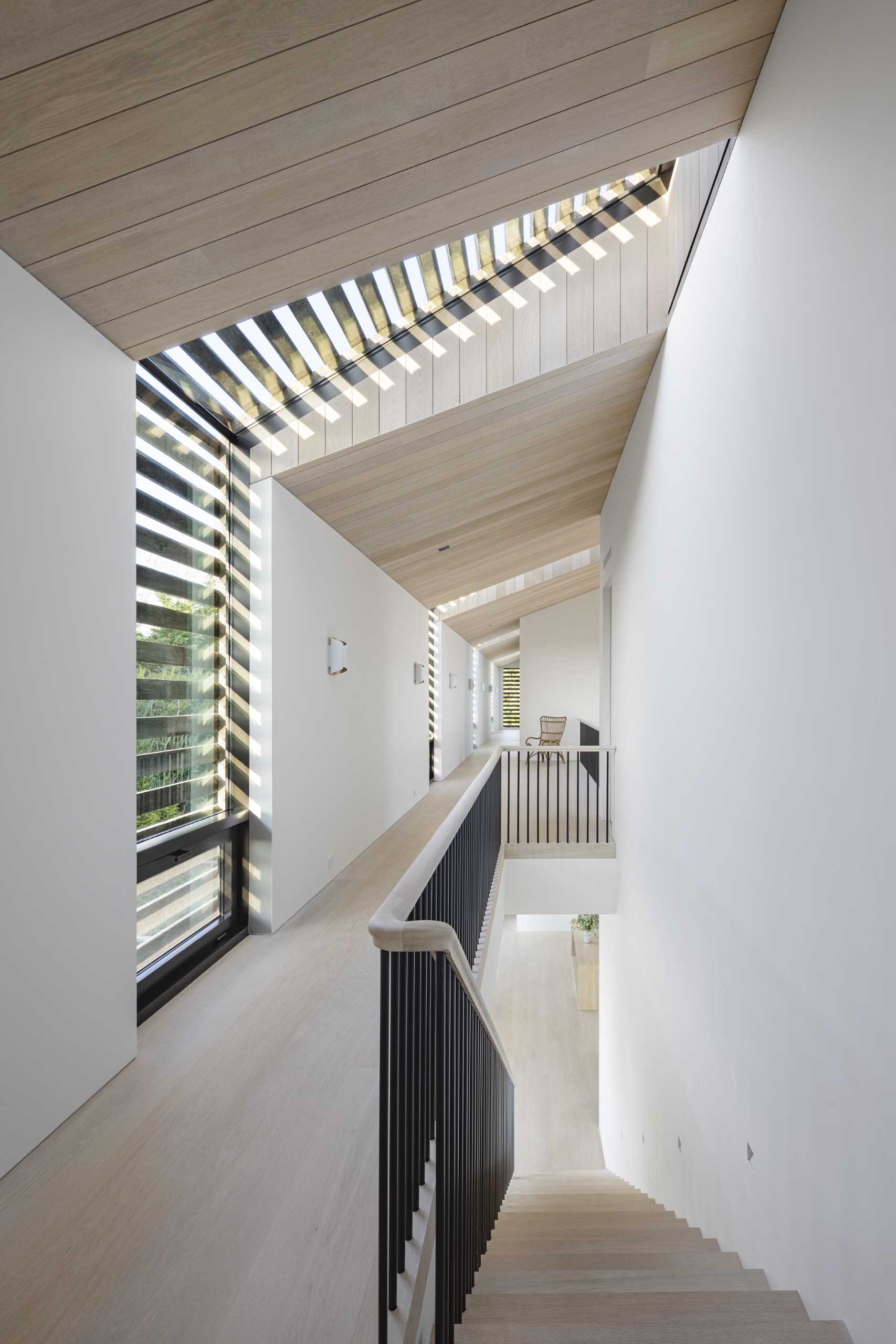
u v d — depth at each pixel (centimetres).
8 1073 212
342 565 566
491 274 412
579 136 246
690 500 358
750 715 260
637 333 411
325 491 466
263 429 419
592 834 721
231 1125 236
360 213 249
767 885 239
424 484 529
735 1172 274
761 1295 200
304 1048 288
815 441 199
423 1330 167
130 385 279
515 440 513
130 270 236
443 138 226
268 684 417
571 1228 293
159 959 332
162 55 174
